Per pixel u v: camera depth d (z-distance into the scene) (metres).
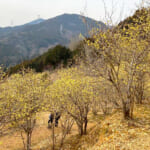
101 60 7.66
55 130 12.28
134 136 6.68
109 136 7.37
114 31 7.21
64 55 36.16
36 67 35.34
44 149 9.32
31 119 8.94
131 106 8.21
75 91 8.80
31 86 9.69
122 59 8.02
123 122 8.04
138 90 10.76
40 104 8.14
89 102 9.47
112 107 12.50
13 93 8.16
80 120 9.82
